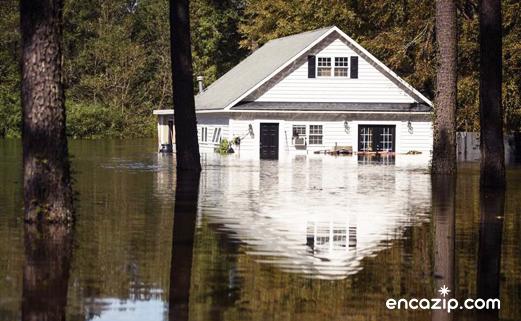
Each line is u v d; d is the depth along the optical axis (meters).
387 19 56.12
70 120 80.94
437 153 33.97
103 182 29.75
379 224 19.42
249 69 59.00
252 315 11.41
